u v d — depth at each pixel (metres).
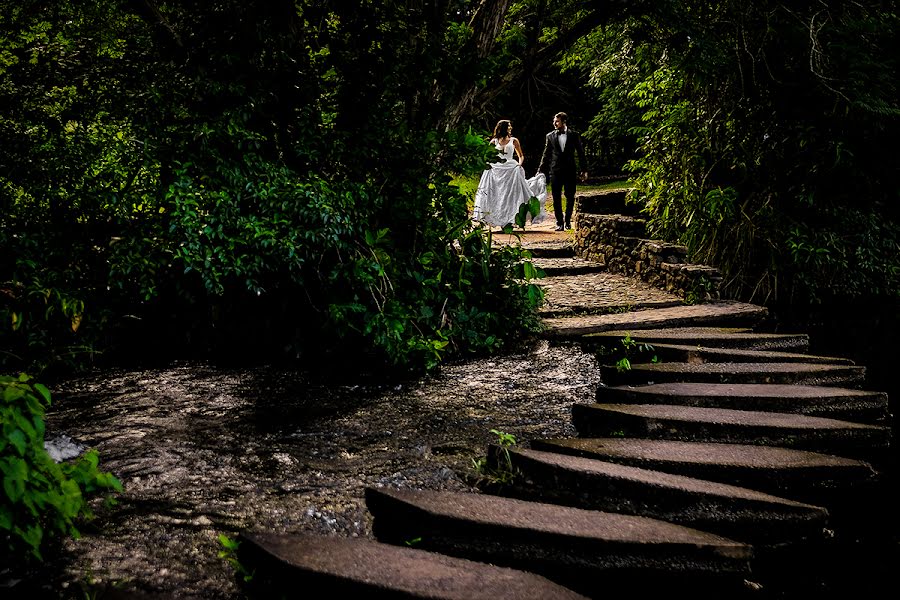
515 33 7.68
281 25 6.38
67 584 2.73
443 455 4.30
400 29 6.53
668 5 7.54
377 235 6.20
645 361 6.13
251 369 6.15
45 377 5.76
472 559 3.05
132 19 6.60
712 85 9.37
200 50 6.25
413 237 6.79
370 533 3.35
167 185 5.88
